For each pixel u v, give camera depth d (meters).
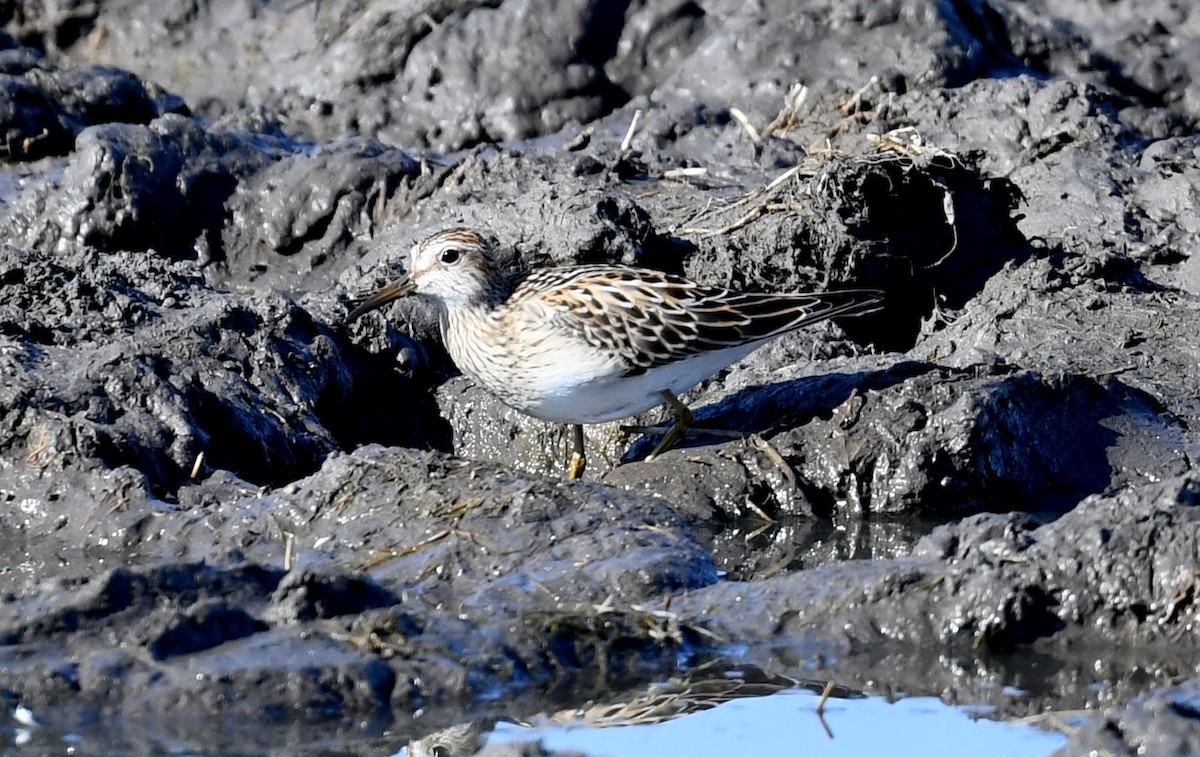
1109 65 21.95
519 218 16.45
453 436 15.41
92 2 23.89
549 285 13.53
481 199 18.05
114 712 9.63
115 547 12.08
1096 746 8.84
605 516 11.84
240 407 13.96
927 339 16.08
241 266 18.53
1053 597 10.62
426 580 11.20
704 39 21.36
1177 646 10.35
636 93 21.34
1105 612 10.54
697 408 14.44
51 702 9.67
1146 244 17.27
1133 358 15.26
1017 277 16.28
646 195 17.84
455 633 10.41
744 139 19.47
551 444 14.88
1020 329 15.73
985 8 21.97
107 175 18.33
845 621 10.73
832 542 12.94
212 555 11.76
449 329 14.01
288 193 18.61
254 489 12.76
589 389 13.38
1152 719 8.85
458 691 9.98
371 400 15.64
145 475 12.75
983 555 10.84
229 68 22.98
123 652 9.96
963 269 16.78
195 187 18.69
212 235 18.61
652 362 13.29
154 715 9.62
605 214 16.16
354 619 10.37
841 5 20.95
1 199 19.55
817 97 20.34
